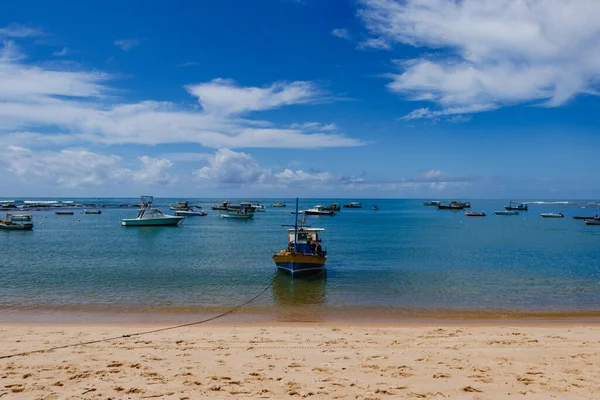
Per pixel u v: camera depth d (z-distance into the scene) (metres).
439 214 151.25
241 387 9.91
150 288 26.69
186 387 9.85
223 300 23.59
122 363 11.66
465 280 29.83
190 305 22.34
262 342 14.43
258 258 41.12
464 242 57.59
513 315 20.28
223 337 15.28
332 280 29.69
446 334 15.93
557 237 65.69
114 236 64.81
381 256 42.94
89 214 129.00
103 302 22.89
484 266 36.47
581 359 12.35
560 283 28.62
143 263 37.44
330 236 66.88
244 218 111.88
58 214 125.62
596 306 22.17
